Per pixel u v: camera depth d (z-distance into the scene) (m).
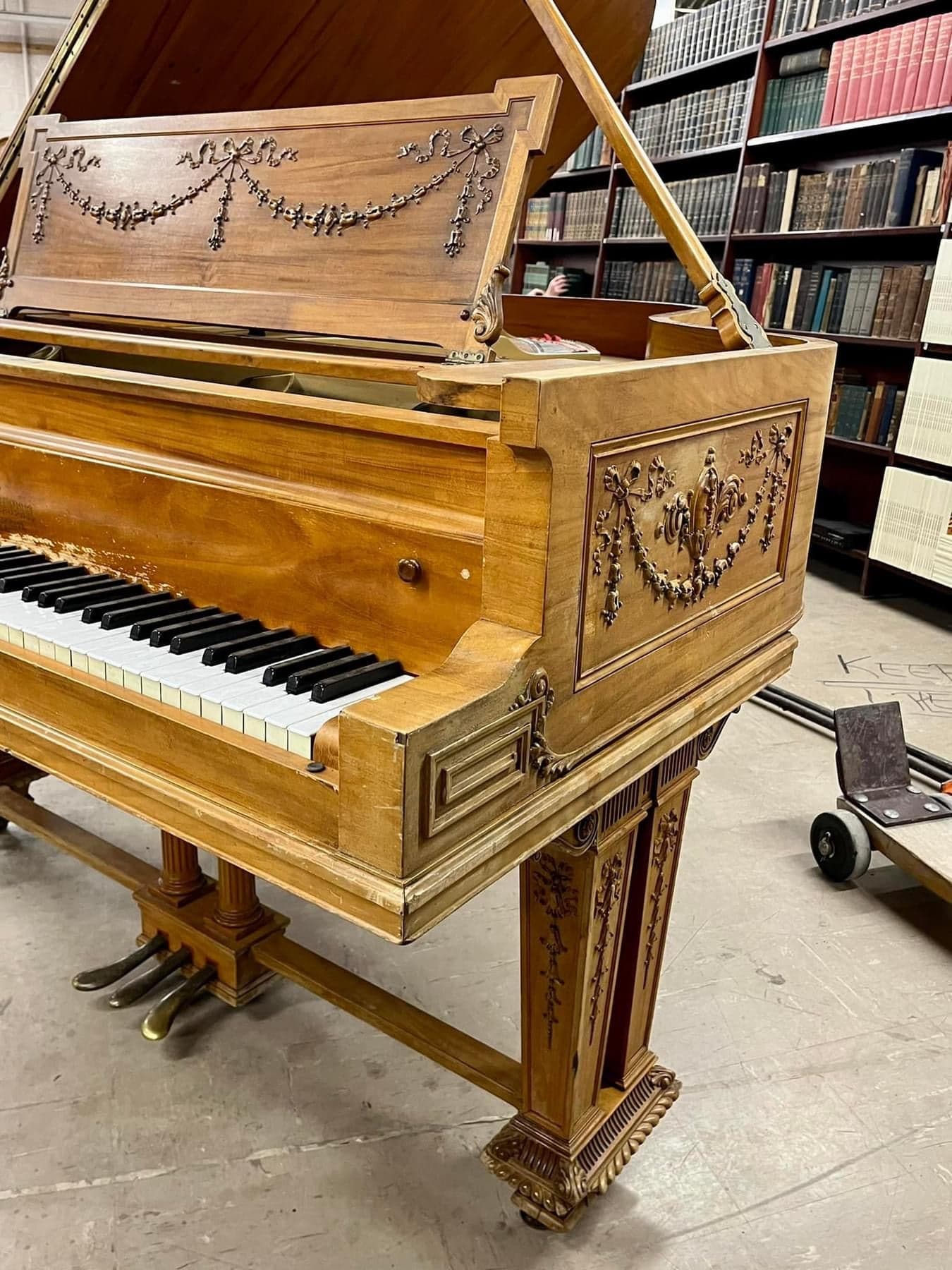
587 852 1.23
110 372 1.36
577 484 0.91
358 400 1.49
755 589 1.37
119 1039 1.80
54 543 1.48
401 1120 1.65
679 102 5.73
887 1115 1.69
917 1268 1.41
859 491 5.38
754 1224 1.47
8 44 7.88
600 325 3.03
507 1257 1.39
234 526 1.22
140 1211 1.45
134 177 1.63
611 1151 1.49
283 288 1.41
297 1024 1.87
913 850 2.27
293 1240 1.41
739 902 2.33
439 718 0.79
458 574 1.02
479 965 2.08
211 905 1.95
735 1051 1.83
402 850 0.79
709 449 1.15
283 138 1.46
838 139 4.98
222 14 1.67
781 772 3.03
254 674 1.08
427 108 1.33
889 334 4.62
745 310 1.36
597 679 1.02
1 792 2.21
